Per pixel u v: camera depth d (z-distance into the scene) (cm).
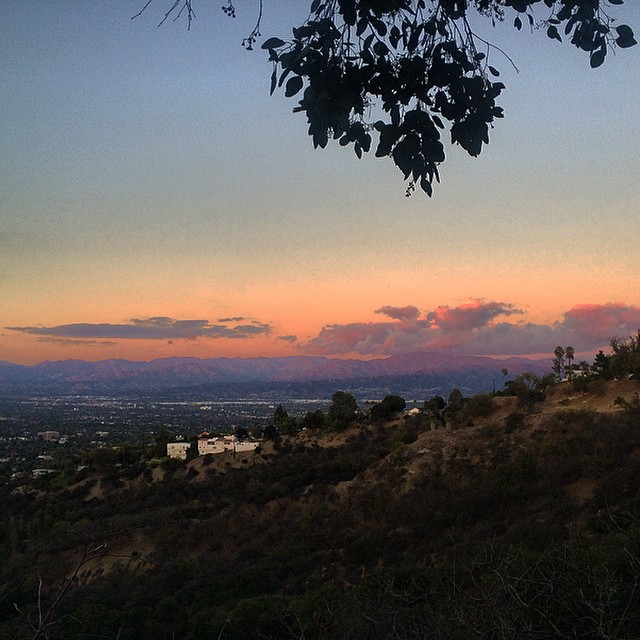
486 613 397
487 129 262
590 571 393
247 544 2439
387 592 519
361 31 260
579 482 2050
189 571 1820
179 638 1253
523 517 1897
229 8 265
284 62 257
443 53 265
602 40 276
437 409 4209
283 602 1184
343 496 2736
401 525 2166
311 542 2217
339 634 526
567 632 373
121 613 1227
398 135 261
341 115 259
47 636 261
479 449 2753
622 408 2831
